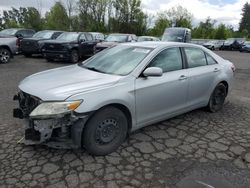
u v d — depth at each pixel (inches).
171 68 180.5
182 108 189.9
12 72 405.4
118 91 146.5
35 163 137.6
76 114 131.5
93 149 142.2
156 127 188.2
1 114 204.4
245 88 339.3
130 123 158.4
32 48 598.2
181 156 149.2
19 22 2065.7
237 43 1502.2
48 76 161.0
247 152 156.4
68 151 150.0
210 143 166.4
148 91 160.6
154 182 124.9
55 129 135.9
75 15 1962.4
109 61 178.1
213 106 224.1
